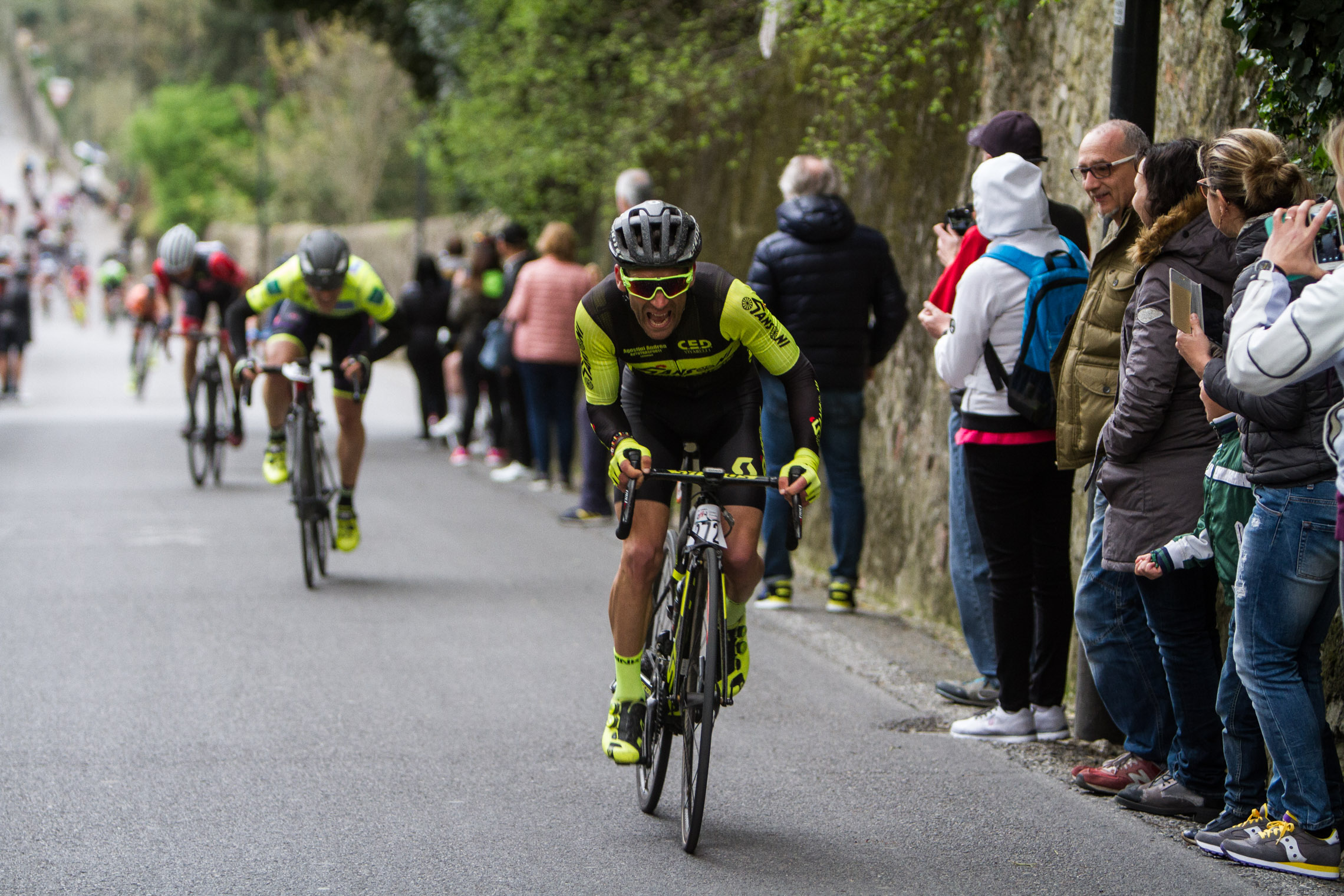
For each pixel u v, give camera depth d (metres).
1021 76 22.94
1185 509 14.30
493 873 13.28
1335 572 12.74
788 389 14.42
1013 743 17.75
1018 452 17.14
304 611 24.34
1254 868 13.59
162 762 16.41
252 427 56.50
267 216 158.00
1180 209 14.00
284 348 27.61
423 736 17.53
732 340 14.14
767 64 33.28
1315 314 11.37
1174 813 15.04
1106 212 16.02
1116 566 14.76
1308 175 15.64
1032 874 13.45
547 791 15.64
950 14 25.14
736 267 34.66
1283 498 12.71
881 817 15.02
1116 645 15.55
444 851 13.81
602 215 41.97
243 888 12.85
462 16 50.75
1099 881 13.27
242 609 24.44
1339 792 13.55
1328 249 12.30
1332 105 15.05
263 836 14.14
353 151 139.25
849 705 19.48
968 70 24.64
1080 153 16.02
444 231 100.62
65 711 18.34
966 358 17.19
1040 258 16.98
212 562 28.59
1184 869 13.60
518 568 28.88
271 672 20.41
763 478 13.94
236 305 28.69
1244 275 12.34
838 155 28.89
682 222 13.10
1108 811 15.29
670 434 14.97
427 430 51.59
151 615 23.83
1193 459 14.32
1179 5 18.78
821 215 23.81
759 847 14.09
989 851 14.05
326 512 26.91
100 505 35.69
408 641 22.41
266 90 167.62
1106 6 20.33
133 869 13.27
